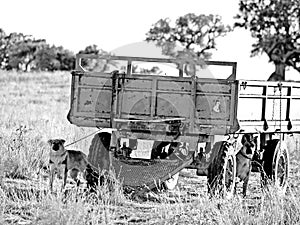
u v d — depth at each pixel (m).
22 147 13.71
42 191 10.47
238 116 10.66
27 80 55.12
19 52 92.62
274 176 12.24
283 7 72.38
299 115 13.27
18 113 25.34
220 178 10.92
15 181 11.99
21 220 9.21
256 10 73.81
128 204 10.65
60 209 8.92
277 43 71.56
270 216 9.19
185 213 9.59
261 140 12.53
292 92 12.79
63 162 11.00
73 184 12.13
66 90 48.97
